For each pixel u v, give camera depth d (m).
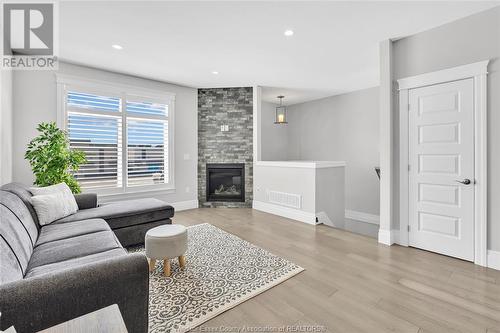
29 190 2.65
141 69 4.10
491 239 2.50
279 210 4.71
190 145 5.27
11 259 1.35
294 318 1.72
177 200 5.07
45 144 3.41
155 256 2.24
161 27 2.74
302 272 2.39
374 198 5.34
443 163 2.78
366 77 4.61
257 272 2.36
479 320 1.70
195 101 5.34
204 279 2.22
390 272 2.39
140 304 1.28
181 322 1.66
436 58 2.79
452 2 2.32
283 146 7.16
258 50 3.37
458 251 2.70
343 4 2.34
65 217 2.68
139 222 3.02
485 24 2.48
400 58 3.08
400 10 2.45
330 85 5.16
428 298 1.96
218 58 3.64
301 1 2.29
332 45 3.23
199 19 2.58
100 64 3.86
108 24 2.67
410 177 3.04
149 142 4.68
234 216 4.61
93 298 1.16
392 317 1.73
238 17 2.55
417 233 3.00
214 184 5.64
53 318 1.07
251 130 5.33
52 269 1.53
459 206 2.68
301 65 3.96
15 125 3.39
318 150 6.42
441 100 2.77
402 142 3.08
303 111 6.79
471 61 2.57
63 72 3.75
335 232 3.65
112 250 1.85
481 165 2.53
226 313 1.77
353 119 5.68
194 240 3.26
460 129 2.66
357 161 5.62
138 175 4.54
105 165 4.16
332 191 4.43
